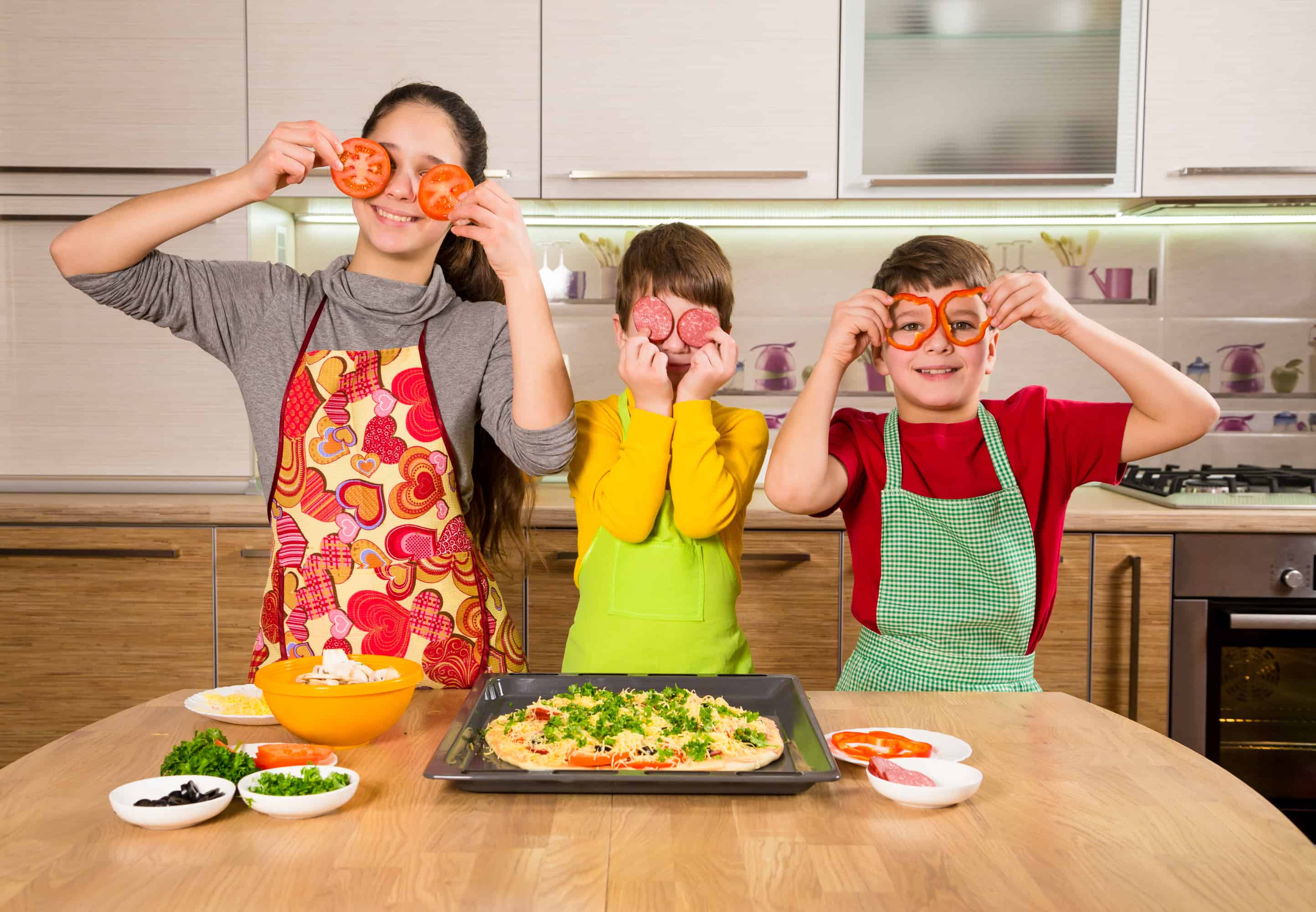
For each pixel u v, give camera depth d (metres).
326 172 2.50
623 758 0.89
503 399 1.32
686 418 1.32
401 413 1.33
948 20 2.45
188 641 2.39
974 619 1.37
